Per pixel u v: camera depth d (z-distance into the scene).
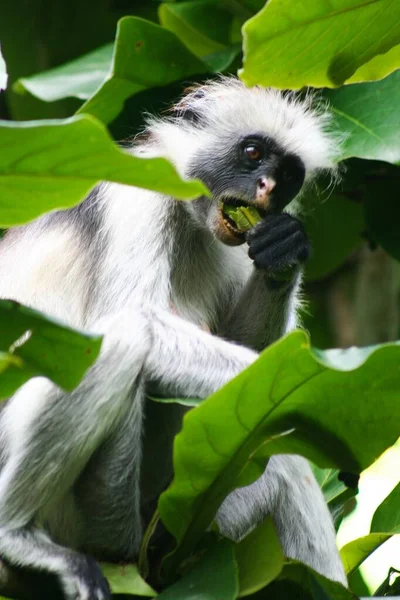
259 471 6.80
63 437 8.06
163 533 8.28
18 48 13.92
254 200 10.27
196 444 6.41
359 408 6.36
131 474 8.34
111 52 11.20
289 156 10.49
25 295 9.51
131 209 9.72
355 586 9.29
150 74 10.13
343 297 15.09
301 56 6.95
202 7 12.02
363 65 7.61
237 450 6.52
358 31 6.92
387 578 8.07
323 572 8.70
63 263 9.63
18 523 8.00
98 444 8.20
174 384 8.73
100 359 8.26
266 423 6.42
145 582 7.41
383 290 14.88
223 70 11.07
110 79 9.96
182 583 6.46
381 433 6.51
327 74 7.20
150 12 14.09
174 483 6.65
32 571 7.83
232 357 8.97
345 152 10.02
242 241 10.20
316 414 6.43
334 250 13.67
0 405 8.88
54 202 5.20
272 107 10.77
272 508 8.91
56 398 8.10
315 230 13.54
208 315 10.84
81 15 13.98
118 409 8.23
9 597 7.85
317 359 5.71
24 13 13.86
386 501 8.54
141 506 9.55
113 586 7.45
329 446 6.64
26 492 8.04
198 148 10.58
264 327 10.34
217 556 6.60
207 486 6.72
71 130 4.59
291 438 6.63
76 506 8.48
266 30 6.69
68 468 8.09
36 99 12.82
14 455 8.13
